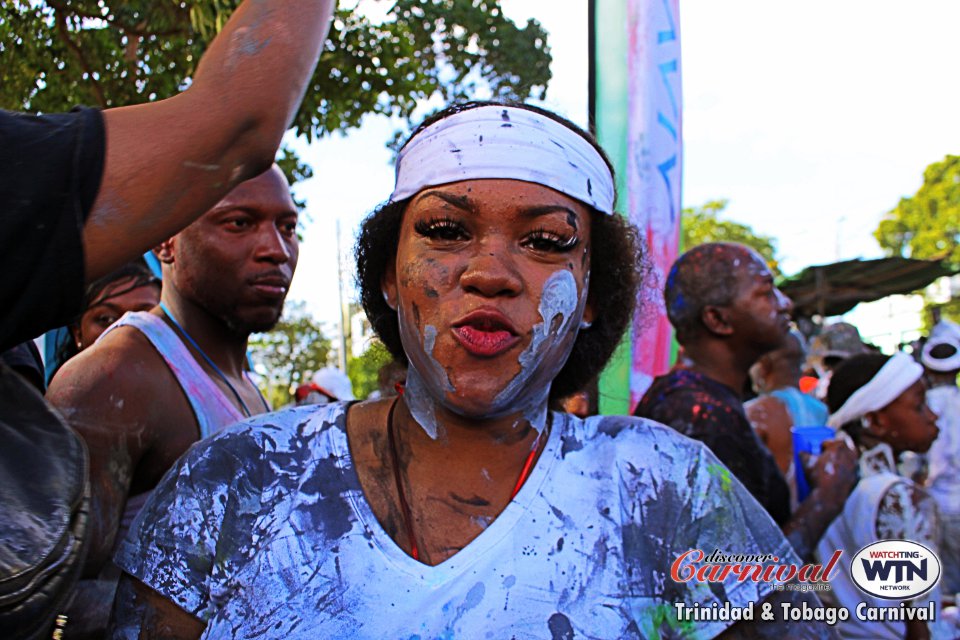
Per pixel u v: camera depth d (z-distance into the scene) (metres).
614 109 2.84
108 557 1.66
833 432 2.56
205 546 1.16
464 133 1.24
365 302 1.50
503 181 1.22
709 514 1.24
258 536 1.16
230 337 2.15
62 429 1.10
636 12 2.83
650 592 1.17
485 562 1.12
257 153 1.08
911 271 9.62
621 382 2.81
